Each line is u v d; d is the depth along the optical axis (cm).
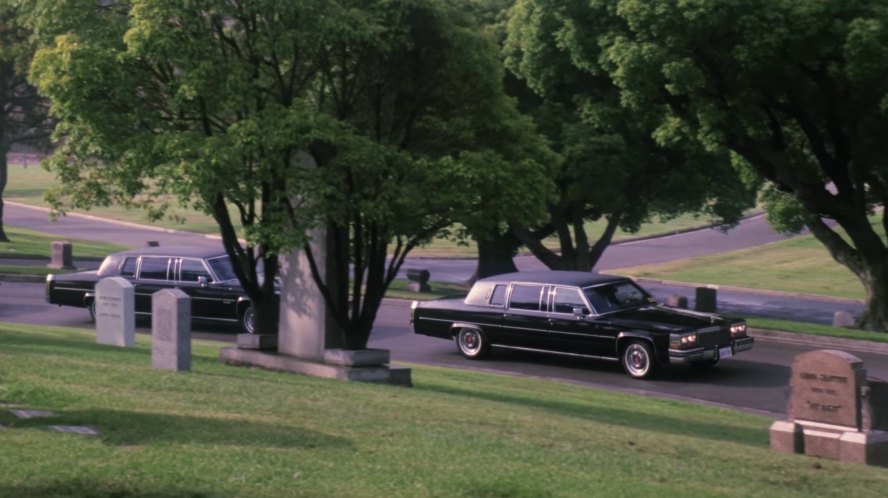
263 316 1819
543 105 3409
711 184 3569
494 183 1566
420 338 2566
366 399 1288
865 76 2347
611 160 3212
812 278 4769
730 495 840
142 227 6869
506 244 4075
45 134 4888
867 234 2823
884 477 973
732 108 2652
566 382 1964
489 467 874
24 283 3584
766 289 4409
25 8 1630
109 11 1642
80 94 1511
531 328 2170
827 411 1102
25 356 1473
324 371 1648
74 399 1103
